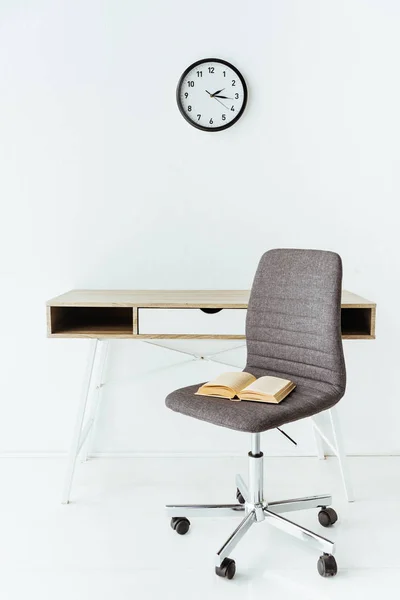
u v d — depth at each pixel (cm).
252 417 166
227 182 255
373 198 255
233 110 250
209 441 266
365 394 265
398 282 259
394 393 265
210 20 248
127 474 246
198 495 226
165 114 252
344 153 254
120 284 260
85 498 223
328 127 253
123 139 253
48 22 246
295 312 198
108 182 255
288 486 235
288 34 248
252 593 167
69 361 262
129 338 215
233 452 267
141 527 203
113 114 252
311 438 267
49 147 252
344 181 255
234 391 184
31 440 266
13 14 246
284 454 267
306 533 180
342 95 251
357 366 263
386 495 227
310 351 194
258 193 255
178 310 256
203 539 196
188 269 259
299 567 180
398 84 251
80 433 222
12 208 254
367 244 258
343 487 235
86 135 252
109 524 204
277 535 199
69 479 219
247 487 220
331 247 258
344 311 240
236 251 258
